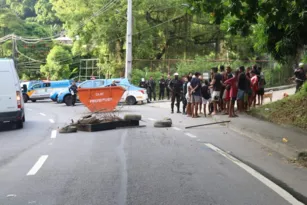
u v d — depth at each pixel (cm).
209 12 1121
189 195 643
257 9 1115
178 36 4444
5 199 632
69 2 4388
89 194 650
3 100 1501
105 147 1079
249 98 1827
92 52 4622
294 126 1370
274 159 934
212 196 639
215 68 1755
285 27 1288
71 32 4344
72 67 6262
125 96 2738
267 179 748
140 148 1055
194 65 3609
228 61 3659
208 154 978
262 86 1970
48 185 708
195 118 1786
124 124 1494
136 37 4106
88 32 4269
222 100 1814
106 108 2002
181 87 2041
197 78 1802
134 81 3356
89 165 860
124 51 4259
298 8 1134
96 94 1972
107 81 2864
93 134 1335
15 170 832
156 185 701
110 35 4088
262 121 1511
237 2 1076
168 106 2566
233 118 1605
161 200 617
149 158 926
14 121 1545
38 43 6856
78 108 2644
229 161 903
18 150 1078
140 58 4172
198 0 1114
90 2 4184
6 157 982
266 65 3753
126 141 1176
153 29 4225
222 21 1164
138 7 4034
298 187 700
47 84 3691
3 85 1508
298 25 1266
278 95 2698
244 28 1198
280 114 1584
